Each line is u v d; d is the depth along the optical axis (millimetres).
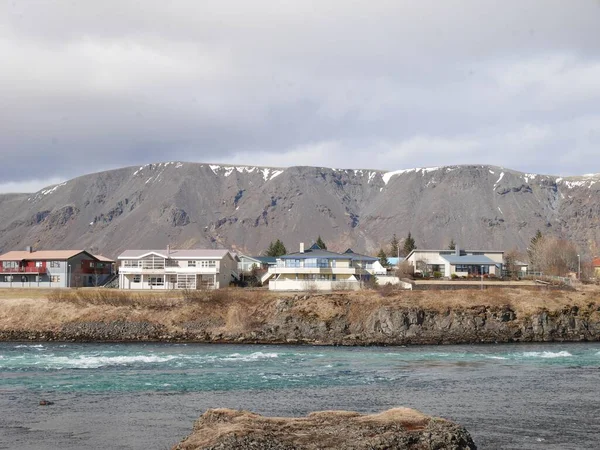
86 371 76750
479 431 50188
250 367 81188
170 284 166500
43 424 52188
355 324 121375
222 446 37156
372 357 92375
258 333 117750
